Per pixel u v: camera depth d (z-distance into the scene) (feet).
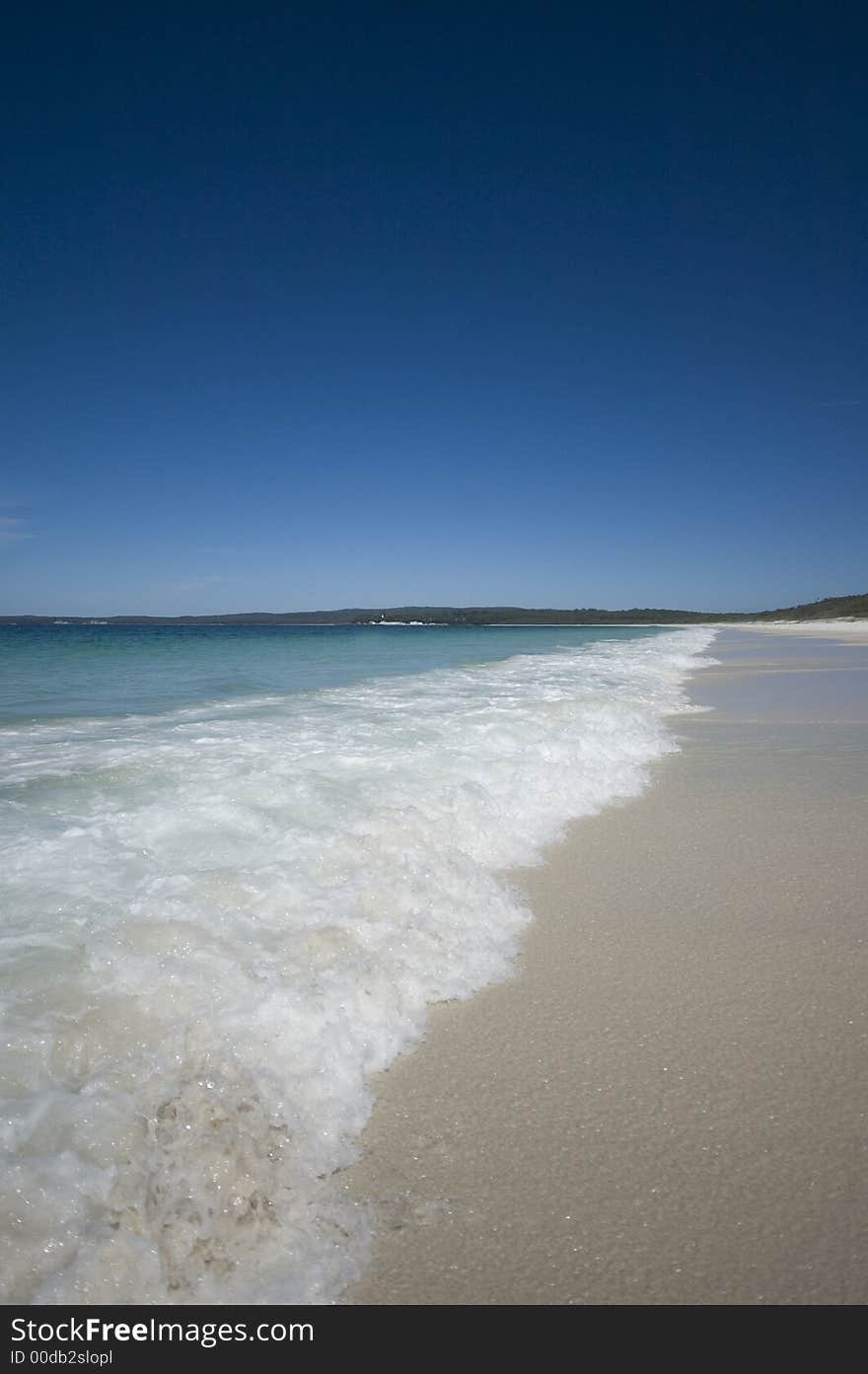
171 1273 5.46
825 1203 6.68
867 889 14.05
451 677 50.24
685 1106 7.95
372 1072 8.34
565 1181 6.89
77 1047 7.09
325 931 9.96
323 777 18.11
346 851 12.93
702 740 30.37
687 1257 6.13
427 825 14.97
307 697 36.42
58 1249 5.26
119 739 23.17
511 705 32.71
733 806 19.95
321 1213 6.30
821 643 120.37
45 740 22.94
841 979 10.64
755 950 11.54
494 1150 7.25
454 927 11.46
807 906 13.20
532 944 11.68
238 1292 5.52
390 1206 6.51
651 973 10.83
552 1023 9.50
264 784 17.12
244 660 71.10
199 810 15.05
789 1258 6.14
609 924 12.42
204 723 26.84
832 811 19.45
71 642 108.88
